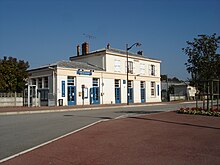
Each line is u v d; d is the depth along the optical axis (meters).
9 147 8.08
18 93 30.28
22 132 11.09
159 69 47.22
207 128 11.48
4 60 32.72
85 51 40.97
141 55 45.78
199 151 7.16
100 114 20.42
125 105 33.12
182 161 6.20
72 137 9.71
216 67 18.12
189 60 19.14
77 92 32.97
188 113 18.44
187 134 9.93
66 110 25.47
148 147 7.75
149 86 44.72
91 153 7.13
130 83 41.44
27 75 33.25
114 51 39.59
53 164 6.13
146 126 12.45
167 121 14.36
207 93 18.86
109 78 37.62
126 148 7.68
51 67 31.50
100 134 10.30
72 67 32.84
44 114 20.89
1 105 28.80
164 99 51.69
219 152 7.04
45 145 8.30
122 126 12.59
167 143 8.28
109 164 6.03
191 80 19.56
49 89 31.84
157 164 5.98
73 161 6.35
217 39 18.22
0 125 13.48
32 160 6.50
